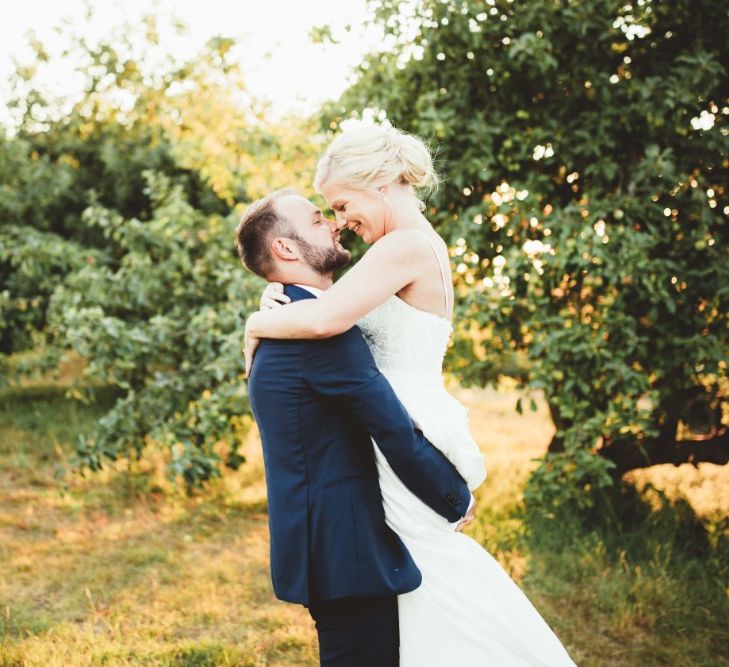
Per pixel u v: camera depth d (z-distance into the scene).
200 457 4.22
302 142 4.51
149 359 4.79
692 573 3.38
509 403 7.71
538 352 3.64
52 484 4.79
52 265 6.32
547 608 3.10
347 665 1.65
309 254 1.72
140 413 4.42
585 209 3.67
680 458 4.10
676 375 3.95
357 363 1.57
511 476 4.82
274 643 2.87
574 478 3.67
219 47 5.46
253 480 4.95
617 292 3.67
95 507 4.42
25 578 3.40
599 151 3.75
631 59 3.96
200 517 4.28
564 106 3.89
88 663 2.65
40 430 6.02
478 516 4.06
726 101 3.87
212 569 3.52
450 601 1.69
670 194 3.68
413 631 1.68
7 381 5.96
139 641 2.85
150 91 8.20
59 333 5.47
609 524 3.79
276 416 1.62
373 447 1.70
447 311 1.78
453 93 4.05
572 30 3.63
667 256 3.78
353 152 1.72
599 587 3.21
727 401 4.09
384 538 1.65
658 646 2.83
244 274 4.46
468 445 1.68
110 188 8.25
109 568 3.54
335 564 1.59
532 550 3.62
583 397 3.87
